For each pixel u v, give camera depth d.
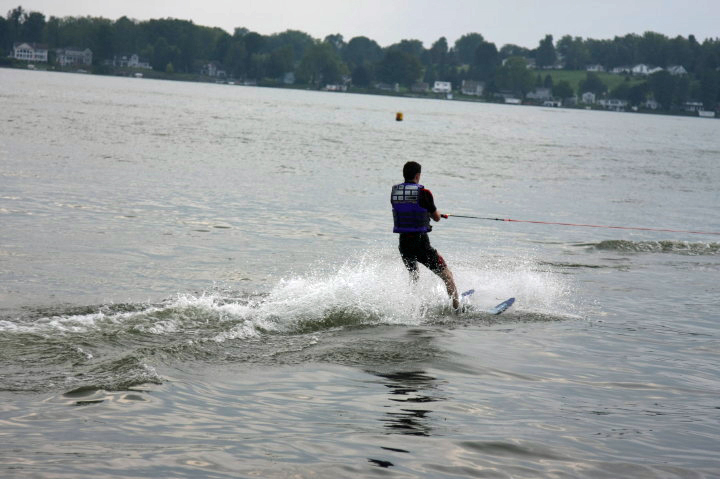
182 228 35.41
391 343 18.88
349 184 58.31
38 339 17.17
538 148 126.31
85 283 24.05
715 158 127.94
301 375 16.03
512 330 20.98
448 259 32.31
